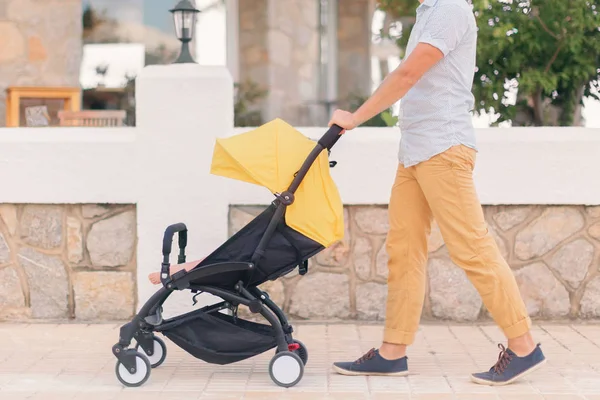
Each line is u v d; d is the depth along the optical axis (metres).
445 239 4.33
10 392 4.22
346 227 5.74
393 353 4.49
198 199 5.59
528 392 4.18
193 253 5.61
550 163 5.59
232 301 4.43
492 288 4.26
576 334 5.43
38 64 10.16
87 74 10.58
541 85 6.37
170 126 5.58
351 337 5.37
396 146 5.59
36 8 10.12
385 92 4.16
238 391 4.23
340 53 12.91
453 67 4.24
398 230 4.46
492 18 6.38
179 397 4.13
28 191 5.67
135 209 5.72
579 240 5.70
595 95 6.80
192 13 5.79
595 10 6.27
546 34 6.38
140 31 10.86
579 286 5.72
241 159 4.23
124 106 10.67
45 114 8.95
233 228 5.71
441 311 5.75
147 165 5.60
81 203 5.70
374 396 4.12
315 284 5.77
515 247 5.70
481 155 5.60
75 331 5.53
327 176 4.34
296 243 4.30
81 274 5.77
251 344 4.36
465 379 4.43
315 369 4.64
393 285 4.50
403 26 7.80
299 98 12.73
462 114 4.27
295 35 12.70
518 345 4.30
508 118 6.71
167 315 5.62
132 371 4.31
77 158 5.64
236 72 12.02
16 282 5.79
